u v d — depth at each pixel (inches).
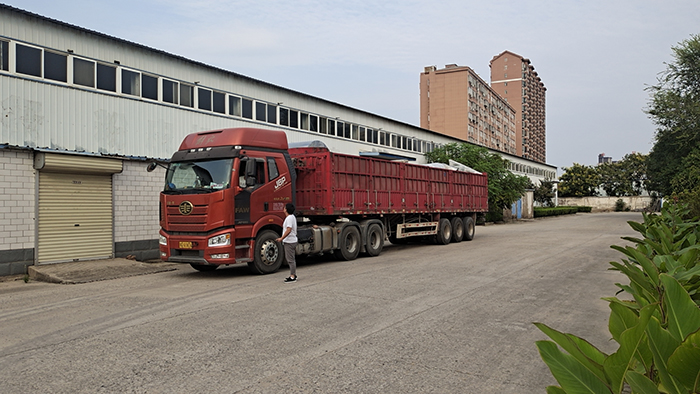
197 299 335.6
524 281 390.0
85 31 553.6
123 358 205.8
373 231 607.5
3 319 289.9
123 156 576.7
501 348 214.5
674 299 72.7
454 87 2940.5
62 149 526.6
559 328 248.2
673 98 1244.5
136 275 478.0
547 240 797.2
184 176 456.4
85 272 474.6
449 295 333.4
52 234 516.7
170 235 451.5
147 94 628.4
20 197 490.0
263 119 838.5
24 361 205.3
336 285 379.6
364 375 181.5
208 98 724.7
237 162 440.8
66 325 268.4
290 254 408.2
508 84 4311.0
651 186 1444.4
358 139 1147.3
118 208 582.9
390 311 286.4
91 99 558.9
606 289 355.3
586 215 2219.5
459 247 705.0
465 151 1437.0
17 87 491.2
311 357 203.2
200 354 209.2
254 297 337.4
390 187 644.1
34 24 508.7
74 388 173.0
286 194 491.8
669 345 64.2
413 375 181.3
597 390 63.2
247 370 188.2
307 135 957.8
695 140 1221.1
